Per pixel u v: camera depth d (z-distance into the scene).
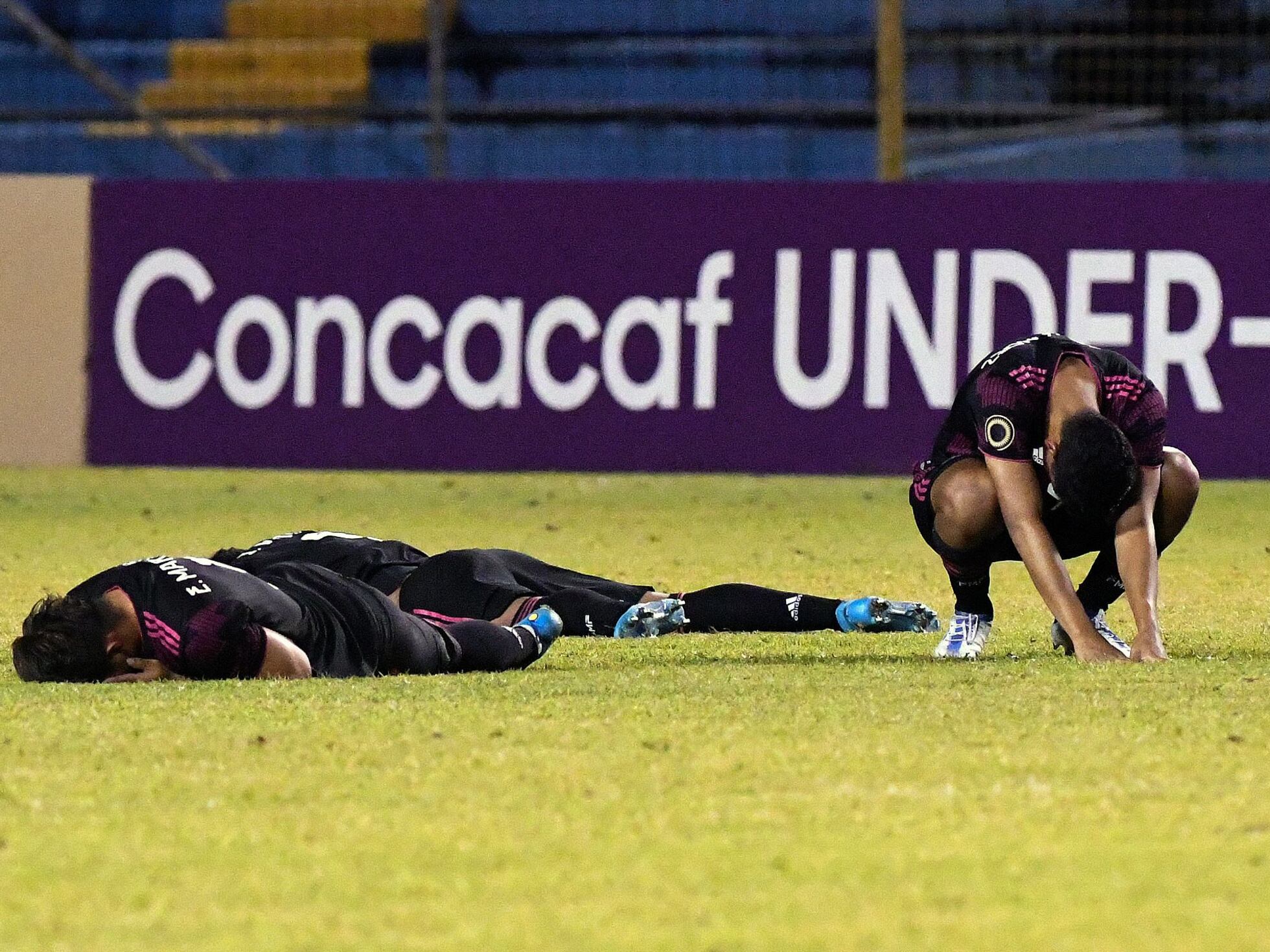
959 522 17.38
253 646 15.99
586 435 41.19
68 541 31.03
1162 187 39.56
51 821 10.96
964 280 40.06
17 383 42.31
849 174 60.03
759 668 17.20
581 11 63.59
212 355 41.94
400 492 39.88
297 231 41.69
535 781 11.94
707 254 40.72
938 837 10.48
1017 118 56.53
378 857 10.12
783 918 8.96
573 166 60.81
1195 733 13.45
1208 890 9.39
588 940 8.65
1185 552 29.41
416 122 61.66
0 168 61.44
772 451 40.69
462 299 41.34
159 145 61.09
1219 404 39.59
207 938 8.72
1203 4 56.25
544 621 17.80
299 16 64.94
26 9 66.50
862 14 62.59
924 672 16.73
